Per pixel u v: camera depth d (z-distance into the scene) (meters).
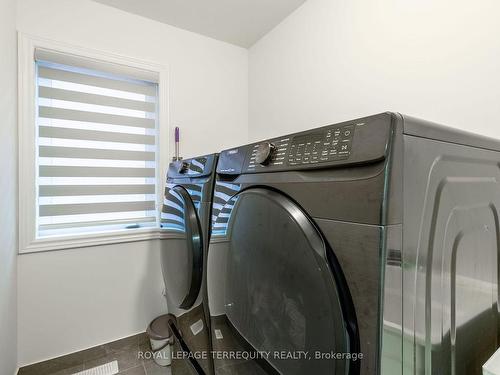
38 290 1.61
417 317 0.53
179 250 1.26
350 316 0.50
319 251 0.54
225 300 0.90
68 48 1.67
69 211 1.76
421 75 1.20
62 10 1.66
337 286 0.52
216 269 0.95
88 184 1.82
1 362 1.27
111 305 1.83
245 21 2.03
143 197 2.02
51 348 1.65
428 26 1.17
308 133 0.64
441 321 0.60
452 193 0.62
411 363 0.51
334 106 1.63
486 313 0.78
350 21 1.52
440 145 0.57
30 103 1.56
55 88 1.70
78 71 1.77
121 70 1.86
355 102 1.50
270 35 2.16
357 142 0.51
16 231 1.51
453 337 0.65
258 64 2.31
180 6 1.84
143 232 1.93
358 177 0.49
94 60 1.76
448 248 0.62
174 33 2.08
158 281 1.99
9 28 1.38
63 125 1.73
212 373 0.96
